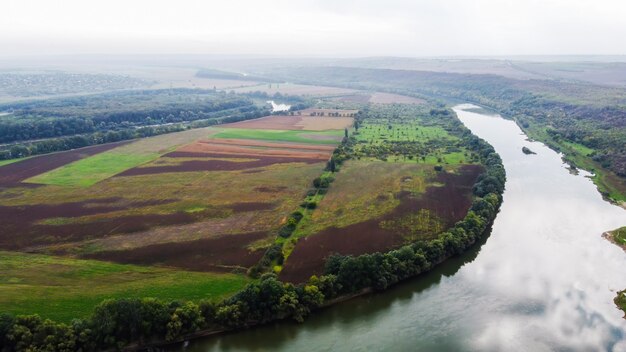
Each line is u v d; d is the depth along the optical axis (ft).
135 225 374.43
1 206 414.21
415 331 261.85
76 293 272.72
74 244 340.39
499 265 336.08
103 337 232.94
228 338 252.83
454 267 333.62
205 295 273.95
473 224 366.84
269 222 379.76
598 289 303.27
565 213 431.43
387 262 303.68
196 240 346.54
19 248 333.62
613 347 246.68
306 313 269.23
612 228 398.42
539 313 277.64
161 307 248.11
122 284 284.20
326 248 333.83
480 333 259.80
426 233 360.28
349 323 268.82
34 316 234.58
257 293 262.67
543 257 347.97
